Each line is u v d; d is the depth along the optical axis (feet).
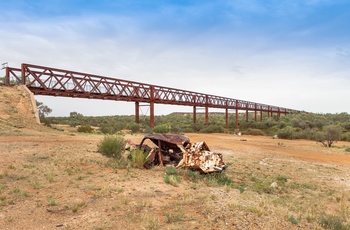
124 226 14.53
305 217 19.21
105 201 18.99
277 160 54.70
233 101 248.73
